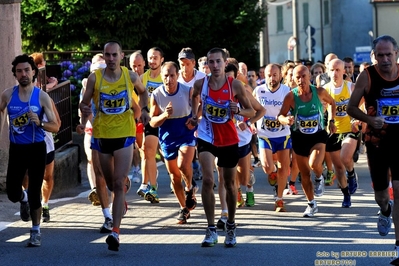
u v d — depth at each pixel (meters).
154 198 25.78
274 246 18.89
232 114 18.53
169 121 21.92
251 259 17.48
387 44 16.42
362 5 130.38
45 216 22.39
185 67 24.09
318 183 24.33
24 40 55.34
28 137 18.98
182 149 21.75
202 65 28.05
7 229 21.30
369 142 16.89
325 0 129.12
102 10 52.38
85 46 54.75
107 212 20.92
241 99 18.75
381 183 17.00
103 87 18.81
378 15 122.88
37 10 53.06
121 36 53.31
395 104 16.64
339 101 25.72
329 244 19.03
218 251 18.38
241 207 25.30
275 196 26.58
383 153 16.77
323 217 23.08
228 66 23.47
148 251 18.45
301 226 21.64
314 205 23.33
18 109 18.88
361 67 38.06
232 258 17.61
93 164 20.73
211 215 18.78
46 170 21.91
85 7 52.50
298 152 22.94
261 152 24.62
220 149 18.53
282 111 23.05
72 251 18.53
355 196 27.53
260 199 27.14
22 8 53.44
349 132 25.44
